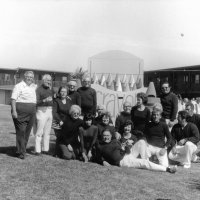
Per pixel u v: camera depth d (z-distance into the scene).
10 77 54.47
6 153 8.87
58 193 5.95
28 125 8.31
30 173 7.07
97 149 8.41
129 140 8.73
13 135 12.25
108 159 8.37
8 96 53.66
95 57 16.09
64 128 8.64
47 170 7.39
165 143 8.76
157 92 46.34
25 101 8.16
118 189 6.39
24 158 8.33
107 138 8.30
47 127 8.99
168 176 7.71
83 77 10.26
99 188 6.37
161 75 46.75
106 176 7.24
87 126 8.64
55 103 9.16
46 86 8.84
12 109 8.09
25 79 8.23
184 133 9.23
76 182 6.66
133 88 15.73
